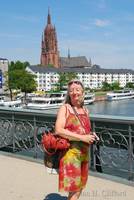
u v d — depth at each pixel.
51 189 4.15
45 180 4.50
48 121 5.29
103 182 4.37
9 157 5.82
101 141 4.66
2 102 56.78
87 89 120.38
